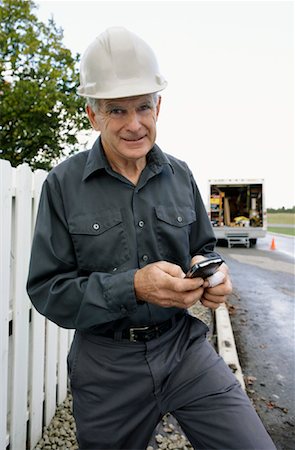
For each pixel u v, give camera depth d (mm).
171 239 1436
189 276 1120
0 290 1812
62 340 2684
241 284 7160
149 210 1408
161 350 1381
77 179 1393
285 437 2408
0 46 12945
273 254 12047
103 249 1339
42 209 1381
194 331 1505
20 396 2043
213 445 1347
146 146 1321
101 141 1418
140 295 1174
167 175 1526
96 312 1195
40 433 2293
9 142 13422
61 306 1262
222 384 1380
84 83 1329
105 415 1365
